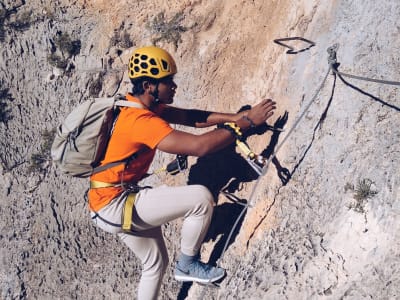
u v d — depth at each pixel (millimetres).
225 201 4602
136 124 3811
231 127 3965
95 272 5234
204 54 5391
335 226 3627
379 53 3852
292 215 3973
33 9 6680
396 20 3846
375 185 3520
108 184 3953
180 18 5746
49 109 6312
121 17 6195
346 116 3873
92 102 3893
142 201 3975
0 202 6004
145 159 3986
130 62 3965
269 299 3707
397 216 3332
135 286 4988
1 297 5406
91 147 3877
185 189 3977
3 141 6270
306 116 4152
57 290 5266
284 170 4164
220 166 4750
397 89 3648
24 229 5766
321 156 3939
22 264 5523
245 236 4258
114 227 3982
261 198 4270
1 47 6609
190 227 4047
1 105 6434
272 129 4438
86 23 6406
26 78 6488
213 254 4449
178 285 4645
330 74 4094
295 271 3686
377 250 3344
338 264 3488
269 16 5035
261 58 4910
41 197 5910
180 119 4441
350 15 4203
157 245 4223
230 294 4035
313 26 4527
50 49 6465
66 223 5664
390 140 3564
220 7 5523
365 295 3264
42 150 6109
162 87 3945
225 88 5102
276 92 4602
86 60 6293
